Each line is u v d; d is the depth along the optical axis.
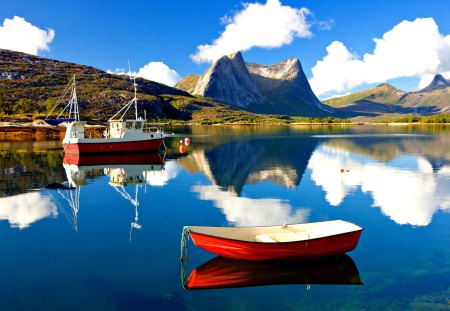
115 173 42.78
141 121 60.75
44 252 18.77
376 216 25.44
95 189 33.66
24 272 16.50
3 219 24.23
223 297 14.39
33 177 39.44
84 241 20.28
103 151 58.38
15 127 106.38
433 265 17.38
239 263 16.94
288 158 57.88
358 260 17.92
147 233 21.59
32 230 22.12
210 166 48.97
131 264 17.27
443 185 35.94
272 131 151.50
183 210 26.64
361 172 43.94
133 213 25.86
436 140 93.50
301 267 16.81
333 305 13.94
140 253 18.55
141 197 30.69
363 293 14.80
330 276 16.14
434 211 26.62
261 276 15.99
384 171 44.72
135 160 54.72
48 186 34.06
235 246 16.19
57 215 25.25
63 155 59.12
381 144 82.62
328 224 18.14
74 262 17.55
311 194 31.92
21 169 44.97
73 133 59.38
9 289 14.99
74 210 26.59
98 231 21.95
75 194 31.61
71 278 15.92
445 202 29.22
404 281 15.77
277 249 16.06
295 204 28.52
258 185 35.88
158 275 16.14
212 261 17.45
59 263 17.44
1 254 18.50
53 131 108.00
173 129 172.00
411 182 37.41
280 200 29.77
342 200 29.84
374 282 15.71
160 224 23.34
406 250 19.23
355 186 35.38
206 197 30.72
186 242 20.00
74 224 23.31
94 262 17.52
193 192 32.69
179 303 13.95
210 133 135.25
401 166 48.88
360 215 25.67
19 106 158.25
